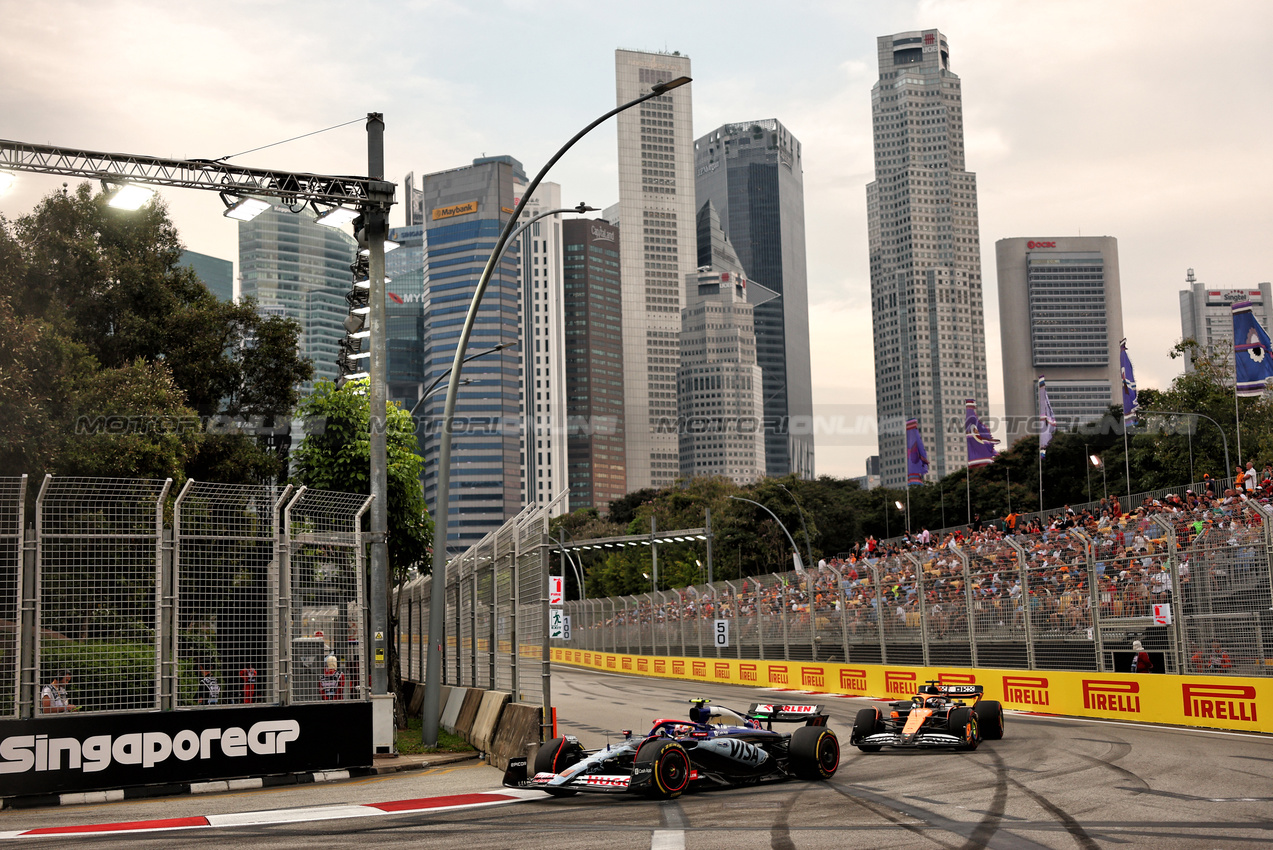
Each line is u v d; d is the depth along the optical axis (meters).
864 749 16.62
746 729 13.72
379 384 18.23
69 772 13.62
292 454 24.67
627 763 12.19
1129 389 44.91
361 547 16.36
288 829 10.64
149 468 25.34
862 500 90.38
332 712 15.46
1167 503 34.03
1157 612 19.47
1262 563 17.38
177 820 11.54
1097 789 11.41
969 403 54.91
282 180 18.28
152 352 31.91
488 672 19.69
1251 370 39.09
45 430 22.45
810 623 32.91
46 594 13.95
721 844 8.94
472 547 21.59
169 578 14.63
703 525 90.50
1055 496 73.31
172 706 14.42
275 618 15.32
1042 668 22.64
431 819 11.05
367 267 20.17
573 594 116.19
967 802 10.88
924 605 26.95
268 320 34.34
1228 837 8.50
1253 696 17.31
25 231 30.23
